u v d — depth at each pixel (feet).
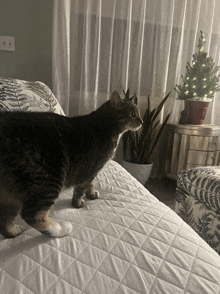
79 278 1.68
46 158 2.10
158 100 7.50
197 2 7.04
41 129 2.17
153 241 2.11
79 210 2.72
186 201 4.31
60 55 6.18
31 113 2.36
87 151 2.54
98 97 7.03
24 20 6.00
